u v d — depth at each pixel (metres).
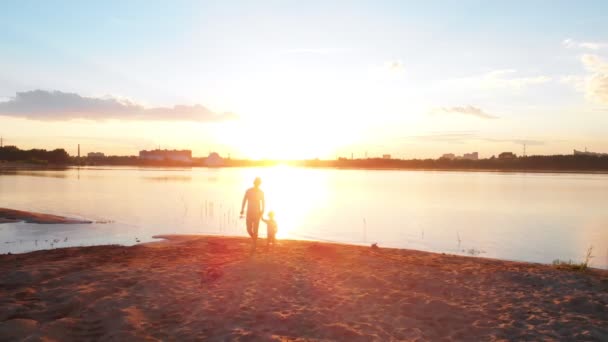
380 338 5.32
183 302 6.57
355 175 119.00
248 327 5.56
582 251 15.80
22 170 105.62
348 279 8.12
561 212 29.22
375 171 168.62
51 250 11.36
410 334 5.48
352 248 12.67
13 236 16.55
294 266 9.11
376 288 7.57
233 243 12.94
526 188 56.62
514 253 15.41
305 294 7.11
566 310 6.46
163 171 127.06
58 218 21.62
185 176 91.44
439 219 25.23
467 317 6.14
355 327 5.67
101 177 74.69
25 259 9.89
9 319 5.67
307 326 5.65
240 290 7.23
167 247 11.88
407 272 8.83
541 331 5.57
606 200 38.44
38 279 7.77
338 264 9.48
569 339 5.31
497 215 27.41
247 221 10.52
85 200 32.81
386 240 17.95
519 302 6.87
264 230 20.36
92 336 5.21
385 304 6.66
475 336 5.44
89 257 10.16
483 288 7.72
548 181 78.56
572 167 142.00
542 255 15.14
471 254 15.22
